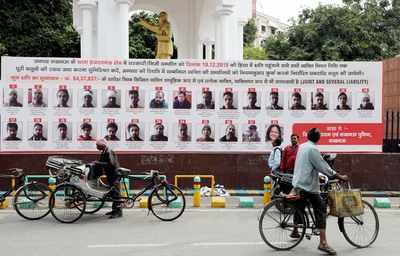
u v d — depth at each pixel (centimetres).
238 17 1808
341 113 1373
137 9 2223
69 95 1337
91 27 1700
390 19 3234
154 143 1352
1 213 1076
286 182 998
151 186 1027
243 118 1363
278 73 1363
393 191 1383
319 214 752
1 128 1327
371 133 1380
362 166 1379
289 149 1023
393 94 1783
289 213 772
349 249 778
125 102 1345
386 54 3077
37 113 1334
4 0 2733
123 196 1060
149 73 1347
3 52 2619
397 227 954
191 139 1357
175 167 1355
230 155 1362
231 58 1745
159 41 1948
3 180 1330
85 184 992
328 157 1130
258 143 1364
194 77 1354
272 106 1363
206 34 2202
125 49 1631
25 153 1332
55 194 996
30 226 943
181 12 2228
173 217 1010
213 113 1359
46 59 1330
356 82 1374
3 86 1325
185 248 773
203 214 1077
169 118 1354
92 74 1338
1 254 734
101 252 746
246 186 1364
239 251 757
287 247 770
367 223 805
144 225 955
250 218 1033
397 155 1383
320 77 1368
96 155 1340
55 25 2866
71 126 1338
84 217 1032
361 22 3097
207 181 1358
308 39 3139
